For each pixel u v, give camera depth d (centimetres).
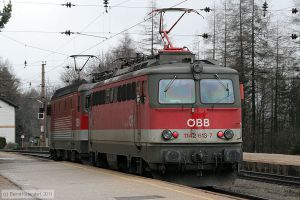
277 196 1708
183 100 1611
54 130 3095
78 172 1812
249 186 1962
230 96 1641
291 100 5519
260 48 4703
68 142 2719
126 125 1822
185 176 1634
